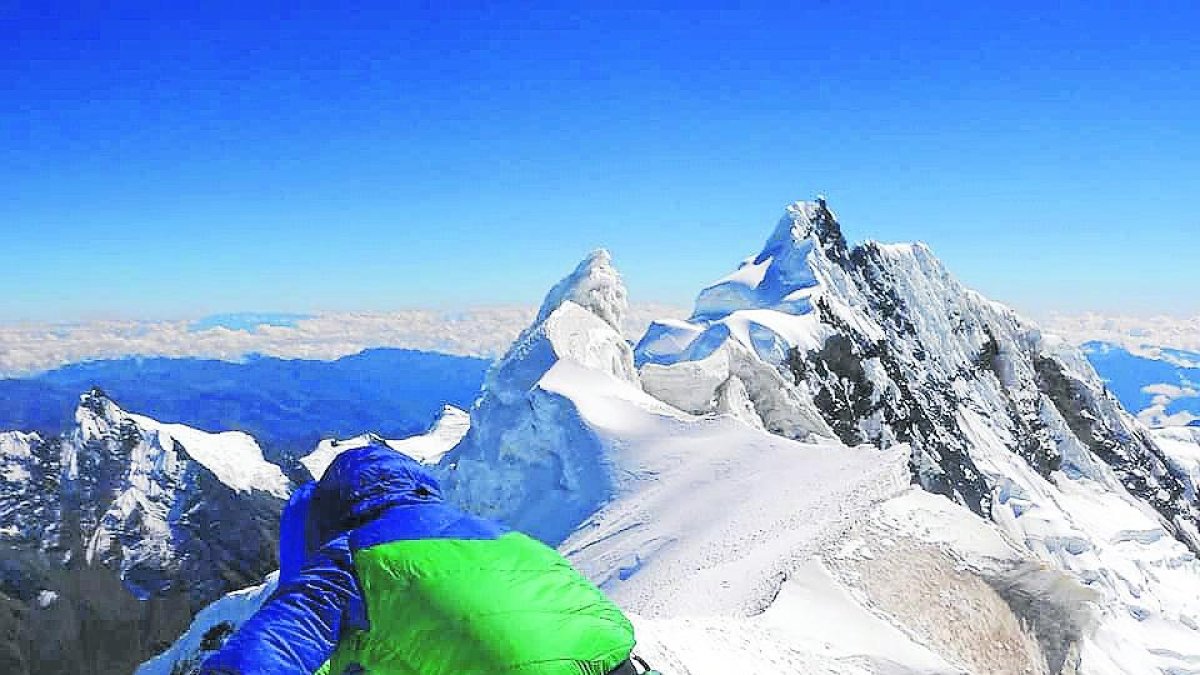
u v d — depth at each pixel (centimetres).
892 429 9725
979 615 2895
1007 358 14438
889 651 2377
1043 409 14362
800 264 11075
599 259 6712
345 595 471
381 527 495
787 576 2600
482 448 5566
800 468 3856
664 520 3891
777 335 8838
